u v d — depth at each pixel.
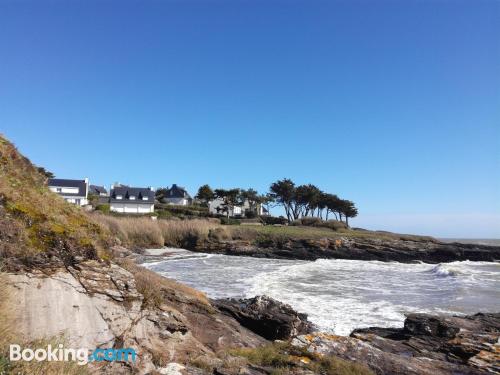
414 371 7.27
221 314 10.49
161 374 5.87
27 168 8.66
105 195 92.50
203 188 83.25
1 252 5.70
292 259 41.94
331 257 43.81
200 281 21.19
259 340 9.62
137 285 7.50
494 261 46.41
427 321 11.52
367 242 47.03
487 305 17.62
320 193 86.88
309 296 18.27
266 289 19.22
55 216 6.97
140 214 59.72
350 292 20.03
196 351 7.22
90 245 6.98
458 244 51.62
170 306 8.72
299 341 8.19
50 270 6.09
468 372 7.55
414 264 40.97
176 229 45.00
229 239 45.03
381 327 12.88
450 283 24.69
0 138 8.55
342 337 8.54
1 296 5.00
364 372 6.86
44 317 5.57
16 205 6.50
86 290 6.37
